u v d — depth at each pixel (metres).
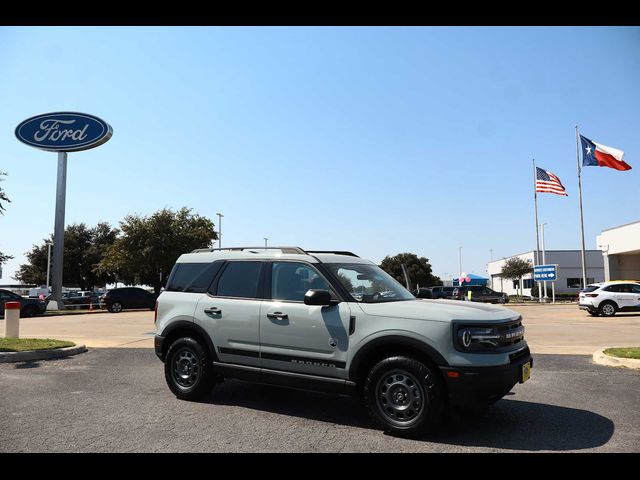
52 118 30.31
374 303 5.34
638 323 19.12
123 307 29.36
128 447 4.59
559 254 70.69
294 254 6.05
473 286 38.38
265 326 5.80
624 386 7.26
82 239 61.88
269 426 5.29
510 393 6.82
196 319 6.39
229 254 6.57
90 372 8.45
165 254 40.41
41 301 26.25
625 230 39.00
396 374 4.94
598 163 30.98
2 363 9.31
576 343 12.44
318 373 5.42
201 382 6.25
